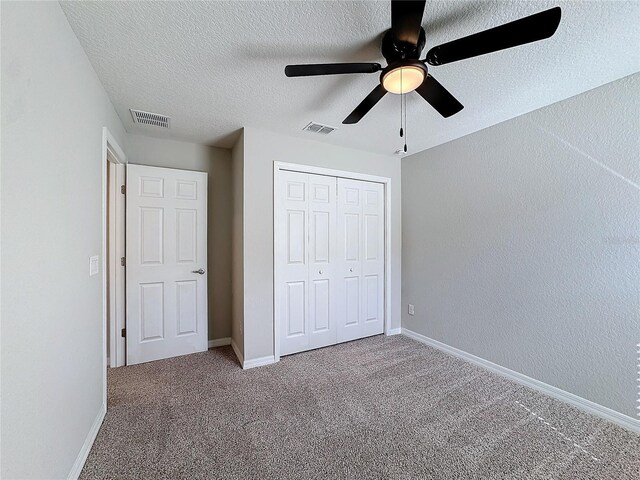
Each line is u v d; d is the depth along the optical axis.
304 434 1.64
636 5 1.19
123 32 1.36
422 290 3.17
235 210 2.86
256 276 2.56
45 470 1.06
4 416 0.84
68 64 1.29
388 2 1.20
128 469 1.38
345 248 3.17
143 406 1.90
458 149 2.77
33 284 1.00
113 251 2.52
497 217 2.43
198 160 2.96
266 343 2.60
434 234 3.03
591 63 1.60
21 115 0.94
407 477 1.35
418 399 2.02
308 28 1.36
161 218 2.69
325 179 3.03
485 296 2.53
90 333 1.56
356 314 3.25
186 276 2.79
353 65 1.32
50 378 1.11
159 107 2.14
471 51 1.19
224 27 1.34
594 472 1.38
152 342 2.65
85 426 1.47
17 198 0.92
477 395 2.08
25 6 0.96
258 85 1.85
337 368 2.51
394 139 2.82
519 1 1.21
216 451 1.50
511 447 1.55
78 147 1.41
